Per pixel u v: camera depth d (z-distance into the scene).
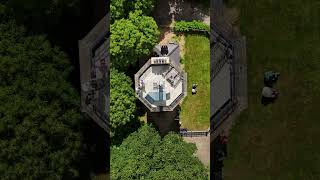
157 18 22.41
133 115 21.55
